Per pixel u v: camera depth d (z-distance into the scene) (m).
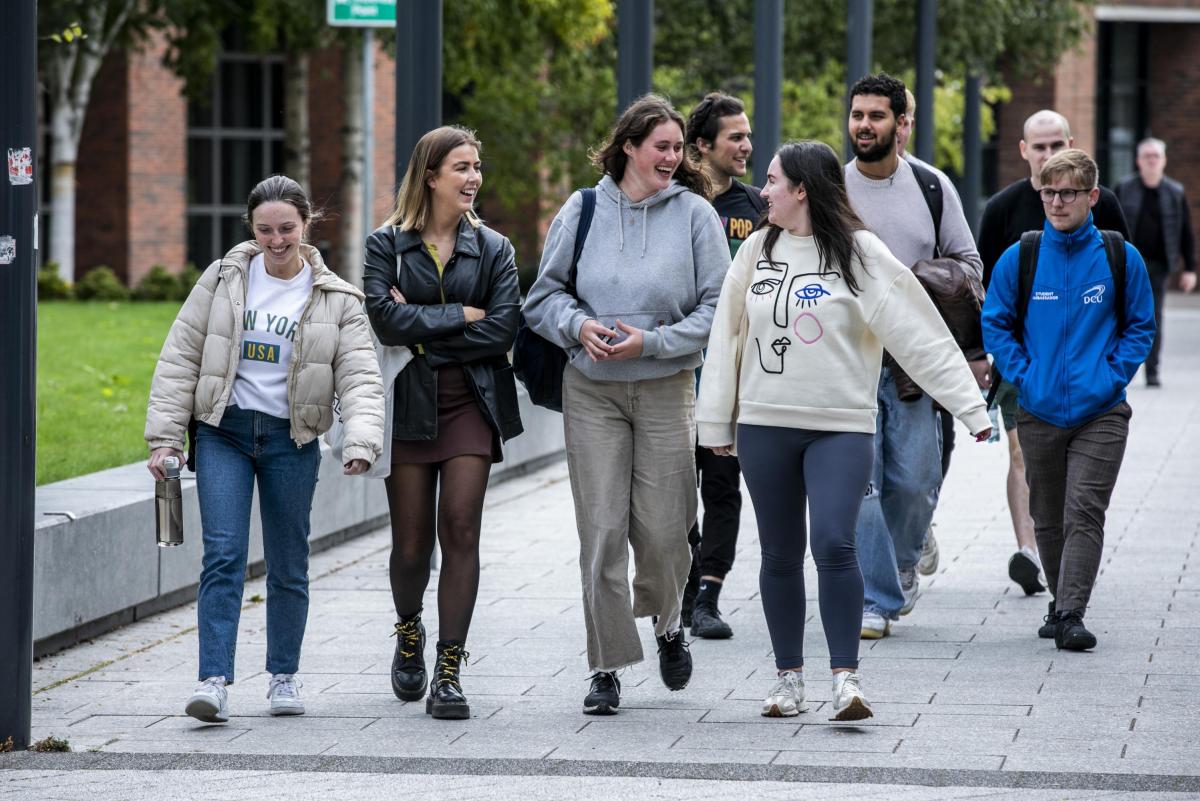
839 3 79.06
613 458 17.89
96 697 19.06
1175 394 51.41
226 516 17.78
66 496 23.12
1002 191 22.94
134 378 43.12
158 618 23.55
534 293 17.98
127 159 92.94
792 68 80.81
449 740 17.02
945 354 16.95
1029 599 23.92
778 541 17.56
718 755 16.28
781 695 17.75
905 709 17.94
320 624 22.86
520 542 29.12
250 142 99.62
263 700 18.88
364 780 15.59
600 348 17.30
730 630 21.69
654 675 19.83
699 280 17.94
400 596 18.72
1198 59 121.50
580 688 19.22
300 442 17.88
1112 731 16.95
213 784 15.50
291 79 74.62
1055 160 20.77
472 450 18.17
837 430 17.11
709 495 21.72
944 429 22.45
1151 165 51.97
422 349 18.05
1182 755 16.05
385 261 18.17
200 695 17.42
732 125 21.70
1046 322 21.02
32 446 16.81
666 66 82.50
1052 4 83.81
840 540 16.98
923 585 25.00
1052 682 19.06
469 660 20.59
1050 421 21.00
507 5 67.25
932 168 21.56
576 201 18.05
